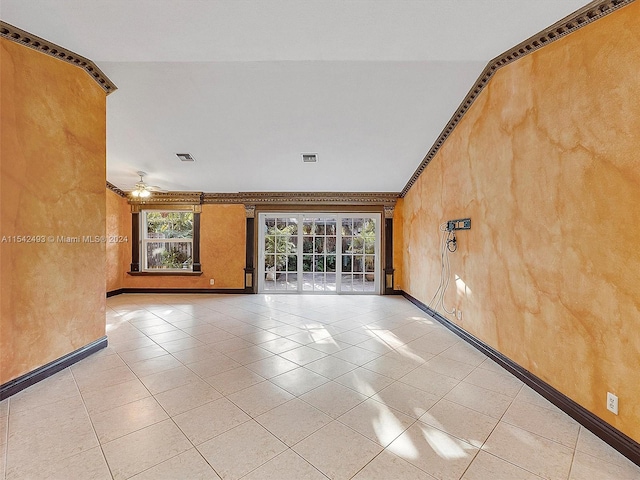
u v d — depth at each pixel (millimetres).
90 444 1688
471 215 3365
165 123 3914
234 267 6578
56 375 2545
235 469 1518
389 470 1521
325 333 3783
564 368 2072
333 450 1663
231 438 1753
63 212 2680
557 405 2111
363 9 2006
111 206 6188
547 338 2227
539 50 2293
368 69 2986
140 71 3016
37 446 1667
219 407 2084
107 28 2225
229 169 5324
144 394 2252
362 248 6617
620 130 1692
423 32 2254
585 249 1909
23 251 2324
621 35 1694
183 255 6703
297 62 2896
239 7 1984
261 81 3166
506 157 2707
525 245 2461
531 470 1533
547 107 2219
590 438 1787
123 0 1919
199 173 5504
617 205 1710
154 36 2326
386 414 2018
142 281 6578
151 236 6719
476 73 2990
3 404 2092
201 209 6570
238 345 3336
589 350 1882
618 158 1704
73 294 2795
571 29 1991
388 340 3525
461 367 2777
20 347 2299
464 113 3502
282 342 3443
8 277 2217
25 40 2301
